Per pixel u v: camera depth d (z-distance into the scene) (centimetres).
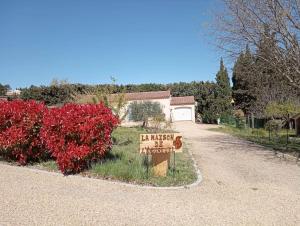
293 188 880
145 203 702
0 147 1041
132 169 913
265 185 909
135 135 2106
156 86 5756
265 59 1572
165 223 599
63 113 907
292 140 2266
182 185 856
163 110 3909
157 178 902
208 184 892
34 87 4728
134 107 3506
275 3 1463
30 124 1012
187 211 664
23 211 629
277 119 3428
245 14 1560
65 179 866
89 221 593
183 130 3375
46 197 715
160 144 924
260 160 1361
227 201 743
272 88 3091
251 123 3888
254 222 618
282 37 1497
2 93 5966
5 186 789
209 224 602
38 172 935
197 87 5434
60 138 903
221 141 2167
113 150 1248
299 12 1462
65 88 4609
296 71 1519
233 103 4900
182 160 1242
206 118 4941
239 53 1702
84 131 891
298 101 2848
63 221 588
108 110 959
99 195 745
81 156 896
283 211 683
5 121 1015
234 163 1278
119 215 628
